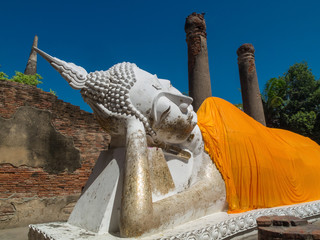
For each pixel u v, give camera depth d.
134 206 1.91
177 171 2.88
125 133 2.50
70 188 6.45
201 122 3.26
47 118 6.43
